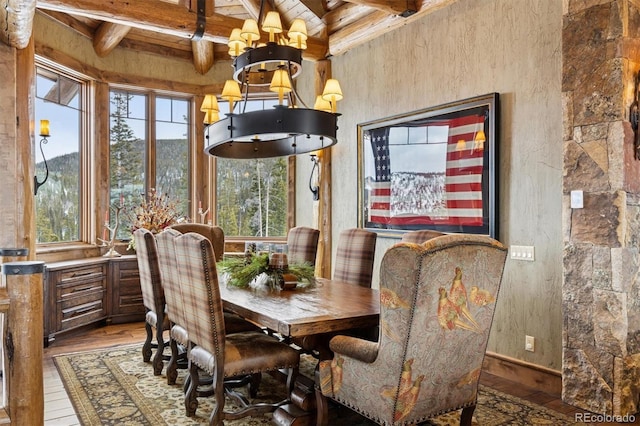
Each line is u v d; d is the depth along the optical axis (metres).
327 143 3.36
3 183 3.79
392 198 4.84
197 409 3.09
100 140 5.76
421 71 4.54
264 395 3.38
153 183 6.23
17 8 2.94
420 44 4.54
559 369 3.44
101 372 3.80
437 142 4.35
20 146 3.95
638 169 3.13
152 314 3.85
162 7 4.54
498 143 3.82
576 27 3.20
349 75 5.44
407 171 4.66
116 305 5.48
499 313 3.83
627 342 3.01
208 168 6.54
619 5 3.00
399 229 4.77
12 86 3.77
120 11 4.33
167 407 3.12
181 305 2.93
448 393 2.36
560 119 3.44
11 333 2.01
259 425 2.87
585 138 3.15
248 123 2.89
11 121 3.79
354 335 3.04
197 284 2.63
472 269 2.23
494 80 3.88
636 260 3.09
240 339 2.90
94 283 5.23
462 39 4.14
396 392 2.16
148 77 6.14
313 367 3.98
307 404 2.78
